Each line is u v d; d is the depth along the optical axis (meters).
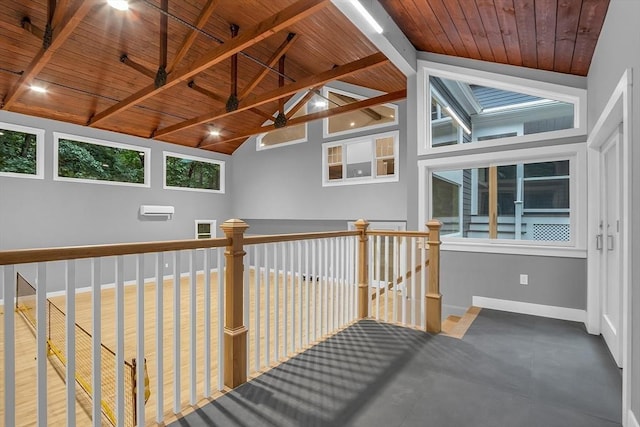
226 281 2.11
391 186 6.54
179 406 1.83
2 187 5.67
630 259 1.76
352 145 7.20
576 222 3.51
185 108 6.86
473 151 3.99
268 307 2.35
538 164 3.77
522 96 3.91
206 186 8.92
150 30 5.01
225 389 2.06
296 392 2.04
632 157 1.80
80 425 2.56
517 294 3.77
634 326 1.71
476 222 4.16
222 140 7.86
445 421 1.78
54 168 6.21
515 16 2.79
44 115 6.04
